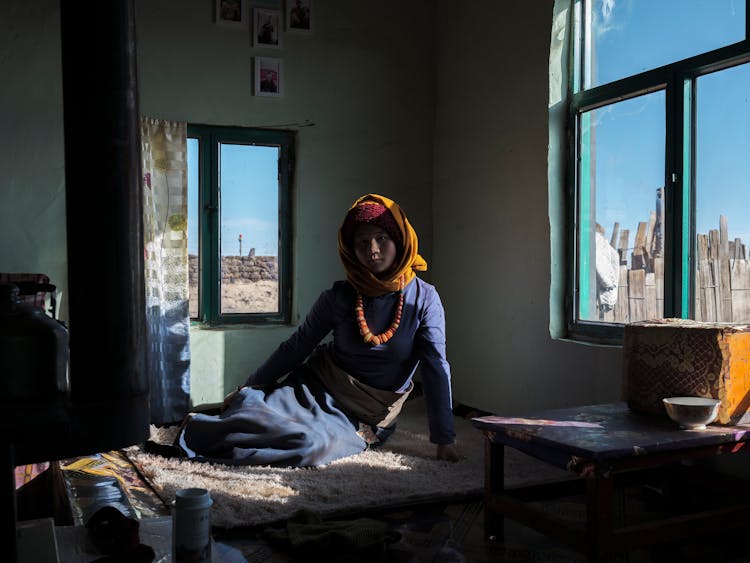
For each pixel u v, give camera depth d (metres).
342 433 3.34
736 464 2.80
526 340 4.12
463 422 4.29
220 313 4.71
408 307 3.41
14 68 4.10
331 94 4.86
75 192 0.92
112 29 0.91
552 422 2.39
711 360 2.29
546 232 3.93
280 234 4.84
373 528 2.29
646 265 3.38
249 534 2.40
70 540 1.85
